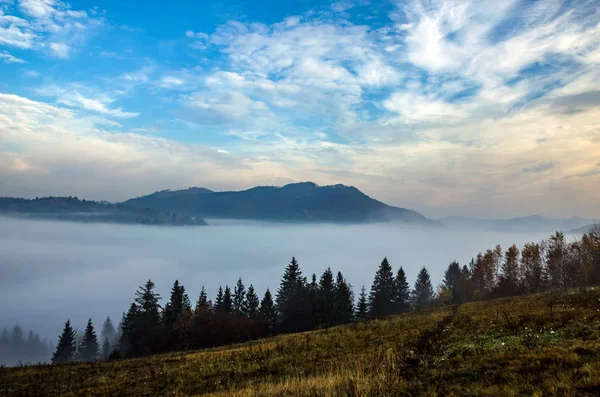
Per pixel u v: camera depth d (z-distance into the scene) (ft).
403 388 29.17
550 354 30.68
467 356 35.78
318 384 33.22
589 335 37.01
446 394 26.68
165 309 220.23
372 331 77.20
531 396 23.43
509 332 45.70
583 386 23.32
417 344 48.65
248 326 192.95
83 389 54.85
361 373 35.22
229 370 55.01
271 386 36.04
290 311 228.43
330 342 69.05
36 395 54.08
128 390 50.96
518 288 221.66
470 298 294.66
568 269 222.69
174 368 63.31
